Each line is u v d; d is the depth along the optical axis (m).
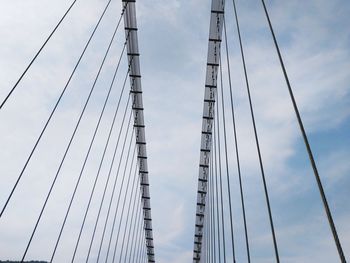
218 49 23.67
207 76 25.56
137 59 24.61
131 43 23.61
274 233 7.63
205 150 31.67
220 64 22.75
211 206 27.66
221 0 21.50
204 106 27.33
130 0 21.31
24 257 11.66
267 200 8.20
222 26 22.34
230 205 14.10
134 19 22.34
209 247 29.50
